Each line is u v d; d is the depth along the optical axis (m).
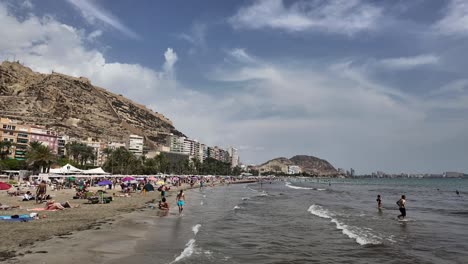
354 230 25.39
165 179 106.56
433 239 22.31
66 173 63.03
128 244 17.89
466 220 32.91
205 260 15.39
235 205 45.88
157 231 22.47
